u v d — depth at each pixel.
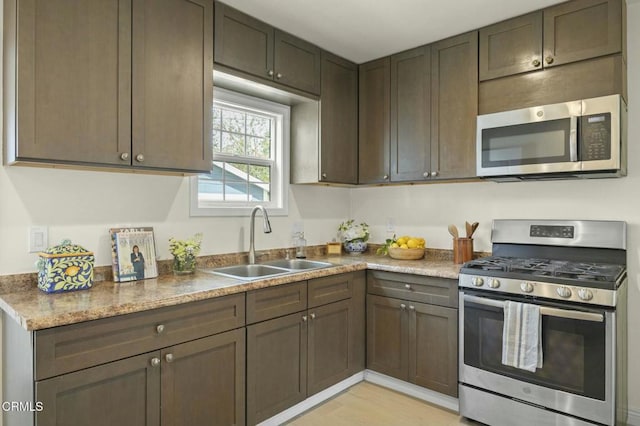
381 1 2.27
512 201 2.78
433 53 2.81
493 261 2.50
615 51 2.14
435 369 2.52
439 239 3.13
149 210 2.29
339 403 2.58
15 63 1.58
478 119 2.52
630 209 2.35
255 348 2.11
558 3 2.30
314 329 2.47
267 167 3.06
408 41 2.80
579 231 2.46
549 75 2.35
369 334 2.87
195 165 2.11
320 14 2.42
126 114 1.85
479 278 2.25
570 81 2.28
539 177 2.47
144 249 2.17
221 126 2.76
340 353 2.67
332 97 3.01
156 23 1.96
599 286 1.88
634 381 2.31
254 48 2.45
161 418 1.71
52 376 1.41
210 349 1.90
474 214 2.95
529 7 2.35
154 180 2.31
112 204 2.14
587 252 2.44
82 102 1.72
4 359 1.75
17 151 1.56
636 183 2.33
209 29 2.20
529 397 2.09
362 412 2.46
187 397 1.80
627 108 2.33
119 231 2.10
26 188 1.86
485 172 2.49
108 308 1.53
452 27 2.60
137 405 1.63
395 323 2.72
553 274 2.04
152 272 2.18
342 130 3.11
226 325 1.96
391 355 2.74
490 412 2.23
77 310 1.48
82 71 1.72
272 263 2.90
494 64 2.54
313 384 2.46
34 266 1.88
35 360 1.37
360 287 2.84
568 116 2.19
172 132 2.02
